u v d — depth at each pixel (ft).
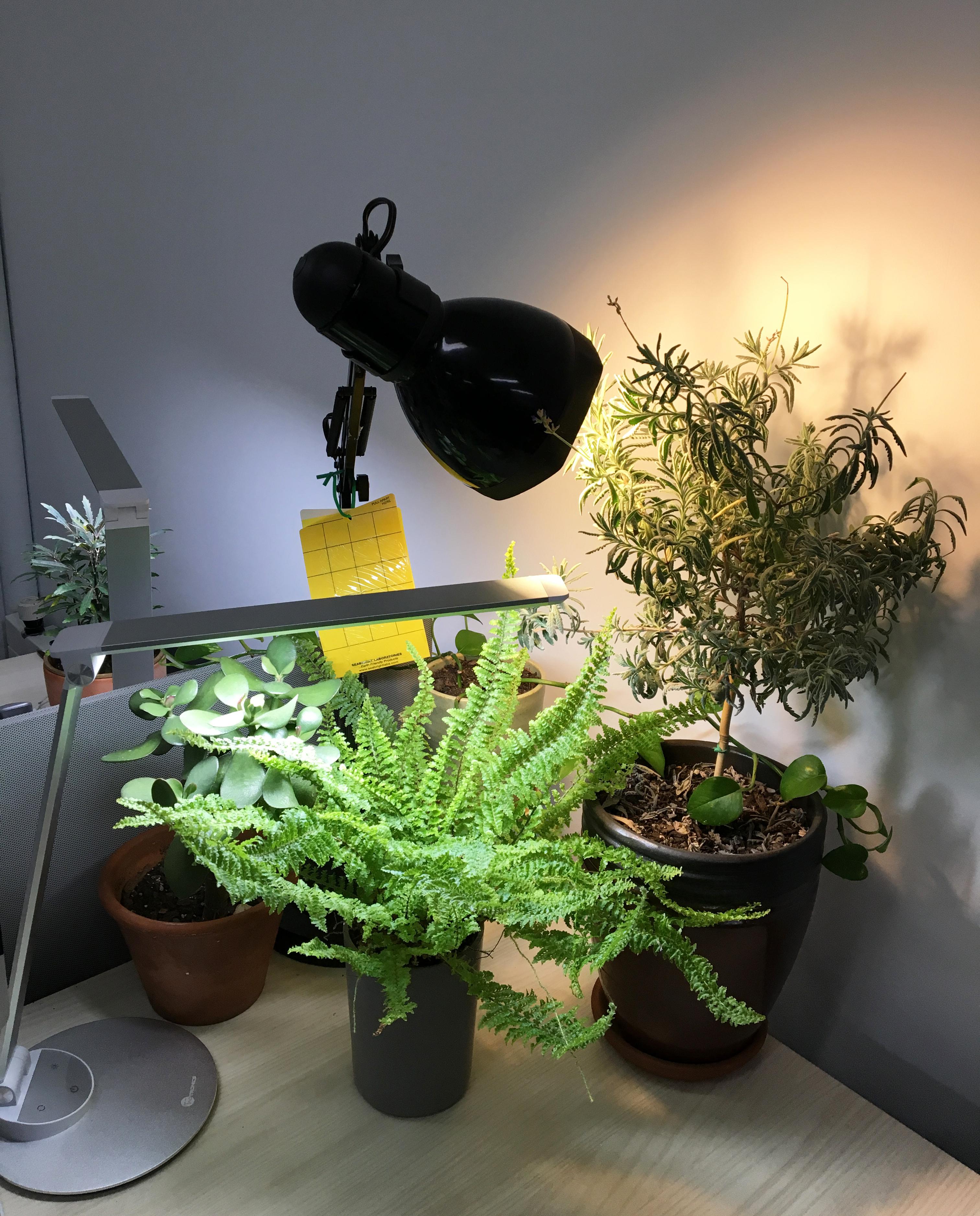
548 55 3.18
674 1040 2.65
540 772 2.44
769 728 3.15
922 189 2.39
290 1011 2.90
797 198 2.65
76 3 5.01
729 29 2.68
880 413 2.61
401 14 3.59
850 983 3.16
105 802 2.93
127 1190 2.31
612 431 2.63
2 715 3.24
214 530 5.44
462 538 4.01
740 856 2.43
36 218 5.88
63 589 4.29
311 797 2.54
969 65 2.25
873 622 2.47
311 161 4.15
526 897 2.27
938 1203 2.38
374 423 4.28
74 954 3.03
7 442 6.72
